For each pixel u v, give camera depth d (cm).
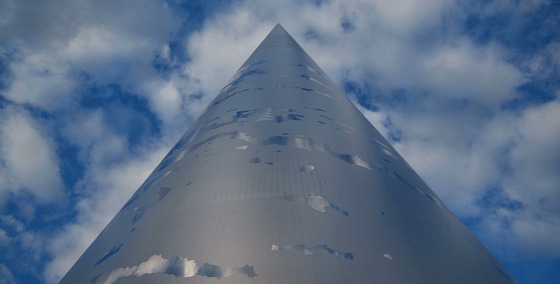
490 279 1068
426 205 1396
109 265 989
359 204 1127
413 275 891
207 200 1106
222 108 1952
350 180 1261
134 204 1402
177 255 896
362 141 1691
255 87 2178
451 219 1445
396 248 970
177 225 1022
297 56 3078
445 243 1130
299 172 1213
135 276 878
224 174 1231
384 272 866
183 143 1803
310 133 1531
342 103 2209
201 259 866
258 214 1001
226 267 834
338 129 1686
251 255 860
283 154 1325
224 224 974
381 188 1302
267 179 1169
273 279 799
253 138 1470
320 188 1147
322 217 1008
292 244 892
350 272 838
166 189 1302
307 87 2208
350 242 933
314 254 870
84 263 1152
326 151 1414
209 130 1692
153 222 1099
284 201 1054
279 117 1673
